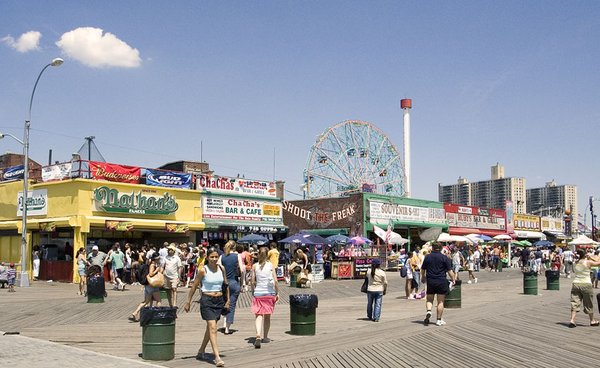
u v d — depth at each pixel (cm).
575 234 9594
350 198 4469
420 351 1161
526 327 1481
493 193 17775
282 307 2005
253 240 3331
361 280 3412
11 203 3359
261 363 1038
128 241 3369
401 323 1555
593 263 1516
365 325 1524
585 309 1505
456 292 1934
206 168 4462
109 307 1922
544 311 1827
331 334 1374
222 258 1388
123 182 3123
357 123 6231
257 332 1193
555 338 1320
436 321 1527
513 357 1108
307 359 1076
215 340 1026
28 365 988
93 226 2908
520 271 4703
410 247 5138
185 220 3412
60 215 3014
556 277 2742
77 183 2933
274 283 1221
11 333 1348
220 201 3634
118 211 3050
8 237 3334
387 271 4138
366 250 4081
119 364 998
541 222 7406
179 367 1002
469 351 1162
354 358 1088
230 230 3628
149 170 3253
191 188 3488
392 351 1159
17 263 3225
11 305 1977
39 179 3212
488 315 1717
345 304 2097
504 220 6488
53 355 1080
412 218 4938
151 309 1064
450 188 19112
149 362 1041
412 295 2378
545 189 18300
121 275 2633
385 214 4616
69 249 3038
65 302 2069
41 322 1584
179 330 1458
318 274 3269
